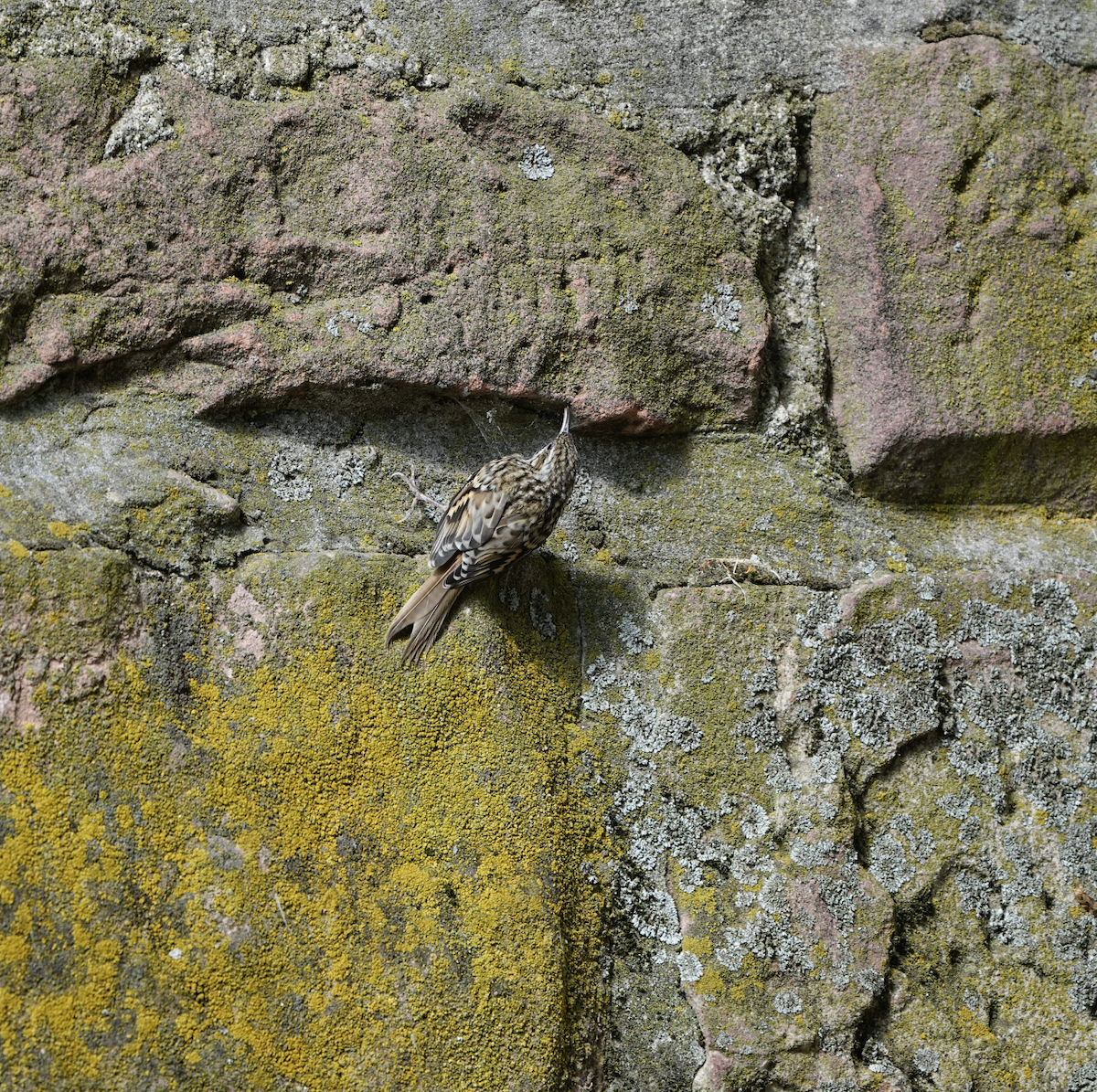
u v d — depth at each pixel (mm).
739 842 1465
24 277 1447
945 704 1499
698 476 1520
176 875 1399
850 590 1503
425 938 1413
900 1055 1453
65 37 1469
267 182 1479
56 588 1414
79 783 1398
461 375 1486
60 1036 1373
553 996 1418
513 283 1498
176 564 1438
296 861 1412
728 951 1450
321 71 1497
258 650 1434
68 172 1459
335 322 1478
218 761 1417
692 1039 1439
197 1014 1387
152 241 1464
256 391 1470
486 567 1451
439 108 1506
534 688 1464
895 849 1479
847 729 1485
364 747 1432
